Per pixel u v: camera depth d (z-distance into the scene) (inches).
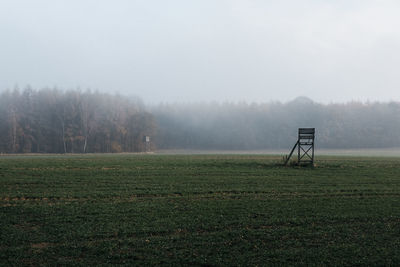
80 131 4379.9
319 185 991.0
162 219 609.3
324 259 438.0
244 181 1043.9
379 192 889.5
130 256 443.8
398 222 604.4
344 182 1045.8
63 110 4439.0
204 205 722.8
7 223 587.5
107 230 545.3
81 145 4434.1
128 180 1040.8
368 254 456.1
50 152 4256.9
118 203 739.4
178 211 669.9
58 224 579.2
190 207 704.4
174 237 513.7
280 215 644.7
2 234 526.9
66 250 460.8
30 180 1015.0
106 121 4714.6
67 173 1161.4
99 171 1216.8
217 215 641.6
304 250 467.2
